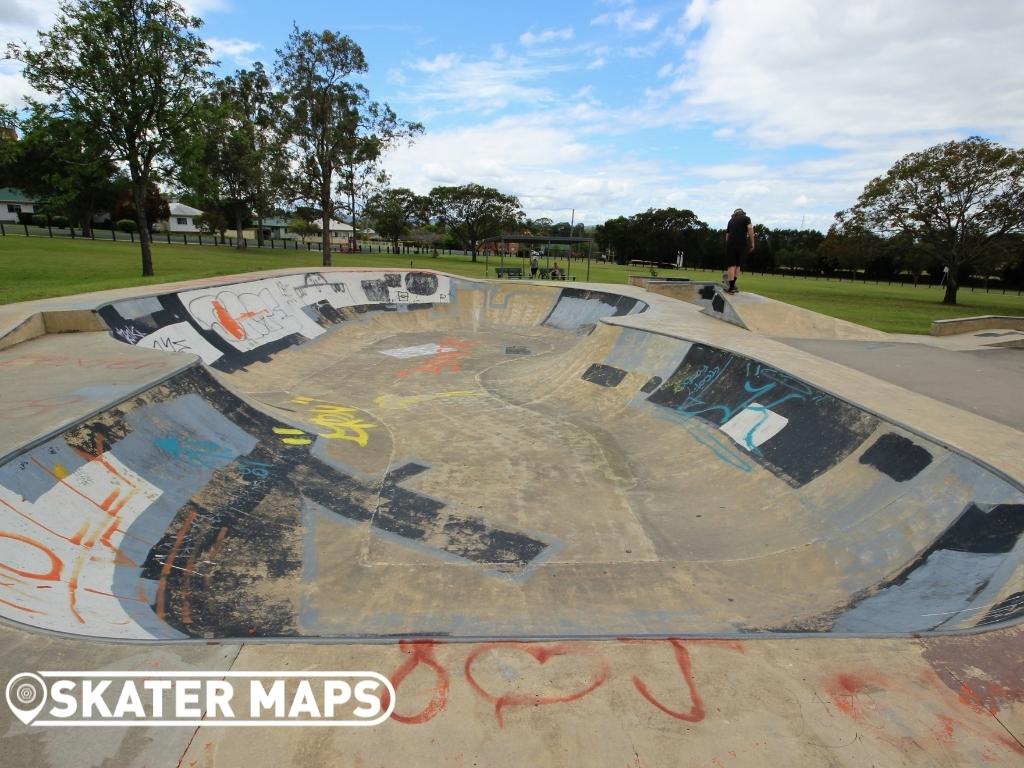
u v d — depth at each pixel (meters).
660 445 10.52
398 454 10.25
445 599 5.98
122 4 20.27
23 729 2.85
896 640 3.75
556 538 7.36
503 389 15.07
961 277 56.69
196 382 9.49
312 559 6.72
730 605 5.81
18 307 12.07
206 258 37.62
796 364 10.97
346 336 21.00
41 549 4.96
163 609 5.18
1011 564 4.81
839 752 2.89
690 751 2.89
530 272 45.66
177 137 22.39
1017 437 7.14
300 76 34.31
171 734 2.89
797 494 7.81
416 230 79.75
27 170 46.28
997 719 3.10
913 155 34.16
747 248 17.61
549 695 3.27
